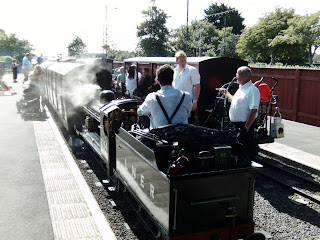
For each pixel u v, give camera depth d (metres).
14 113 13.34
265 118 7.44
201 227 3.36
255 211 5.21
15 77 28.00
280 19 52.09
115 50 43.19
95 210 4.83
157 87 10.53
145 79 11.27
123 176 4.79
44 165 6.96
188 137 3.73
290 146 8.61
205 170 3.41
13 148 8.28
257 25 52.91
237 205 3.53
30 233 4.25
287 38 48.50
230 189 3.44
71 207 4.96
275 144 8.76
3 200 5.25
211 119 8.62
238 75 5.64
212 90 8.83
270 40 50.97
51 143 8.80
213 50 69.88
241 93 5.68
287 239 4.38
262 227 4.69
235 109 5.79
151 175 3.58
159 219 3.41
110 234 4.15
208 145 3.69
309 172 6.86
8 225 4.46
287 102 12.34
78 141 9.18
